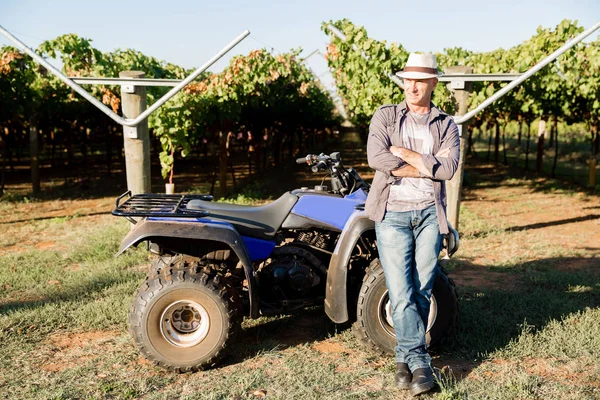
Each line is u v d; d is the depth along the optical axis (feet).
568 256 22.26
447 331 12.38
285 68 40.29
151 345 11.40
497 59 35.40
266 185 47.09
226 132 41.68
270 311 12.60
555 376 11.41
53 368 11.88
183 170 61.21
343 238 12.17
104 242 23.49
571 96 40.75
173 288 11.41
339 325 14.35
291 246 13.16
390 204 10.62
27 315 14.69
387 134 10.63
